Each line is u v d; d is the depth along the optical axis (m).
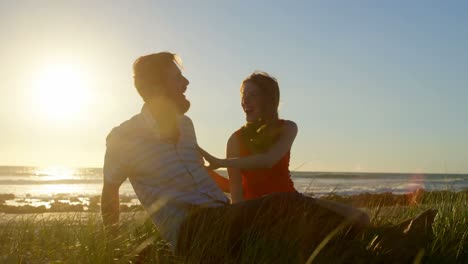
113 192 3.66
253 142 4.42
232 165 3.99
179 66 3.82
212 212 3.55
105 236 3.71
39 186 51.78
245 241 3.54
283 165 4.36
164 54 3.74
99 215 4.59
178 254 3.57
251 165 4.04
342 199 5.98
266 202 3.53
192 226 3.53
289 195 3.56
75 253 3.74
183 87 3.80
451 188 6.49
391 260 3.63
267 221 3.54
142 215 4.68
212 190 3.76
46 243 4.21
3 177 72.50
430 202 5.70
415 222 3.92
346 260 3.54
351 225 3.67
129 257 3.52
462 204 5.21
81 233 4.12
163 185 3.59
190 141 3.79
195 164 3.73
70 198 30.50
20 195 33.34
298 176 61.72
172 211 3.60
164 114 3.65
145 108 3.70
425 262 3.75
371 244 3.69
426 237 3.85
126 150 3.59
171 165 3.59
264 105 4.46
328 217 3.61
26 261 3.91
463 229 4.58
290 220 3.52
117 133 3.62
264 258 3.42
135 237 4.17
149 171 3.59
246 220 3.53
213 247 3.48
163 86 3.67
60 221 4.99
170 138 3.64
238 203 3.59
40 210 18.95
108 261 3.58
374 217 4.73
